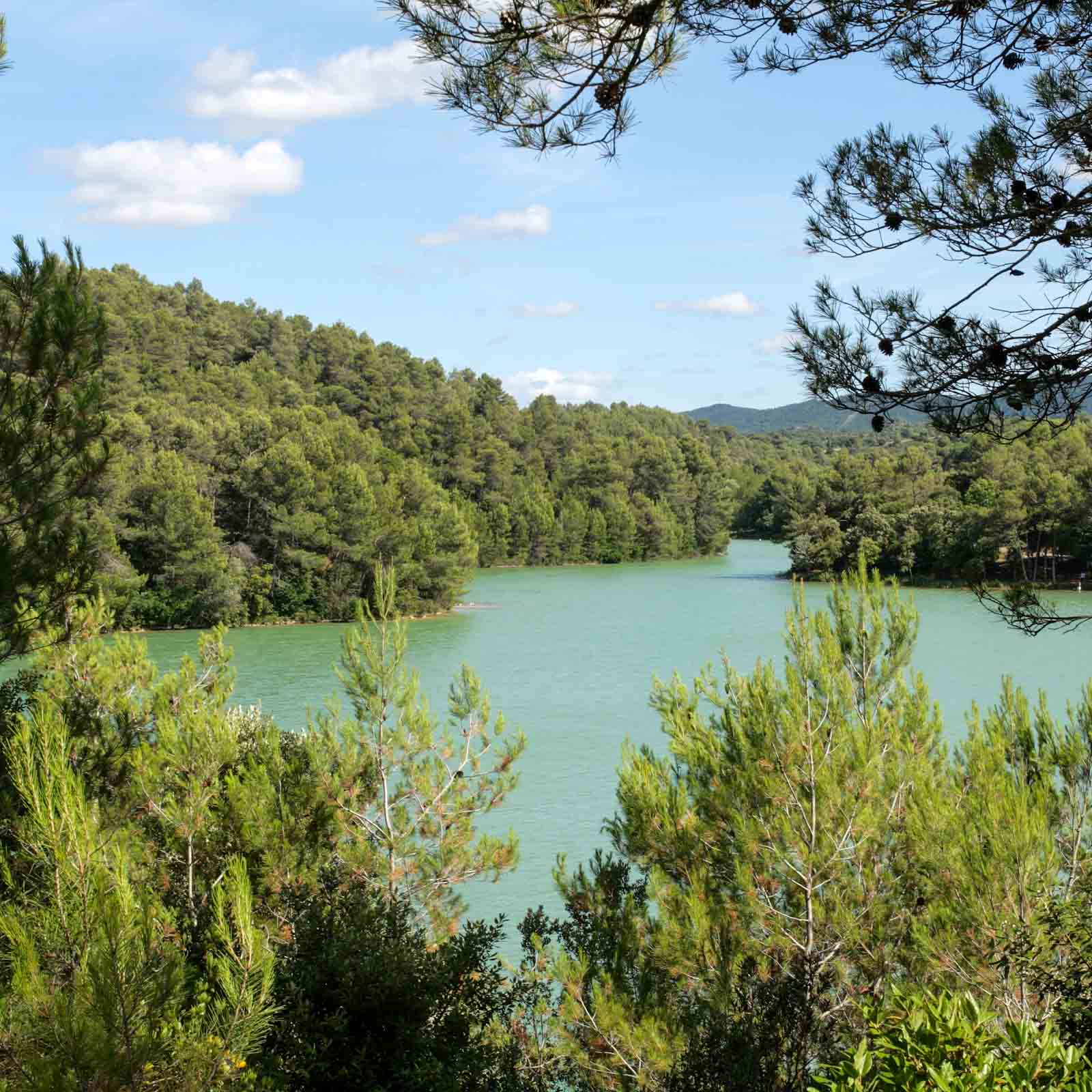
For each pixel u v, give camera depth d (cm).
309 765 1203
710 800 958
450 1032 725
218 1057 468
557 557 12688
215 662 1280
